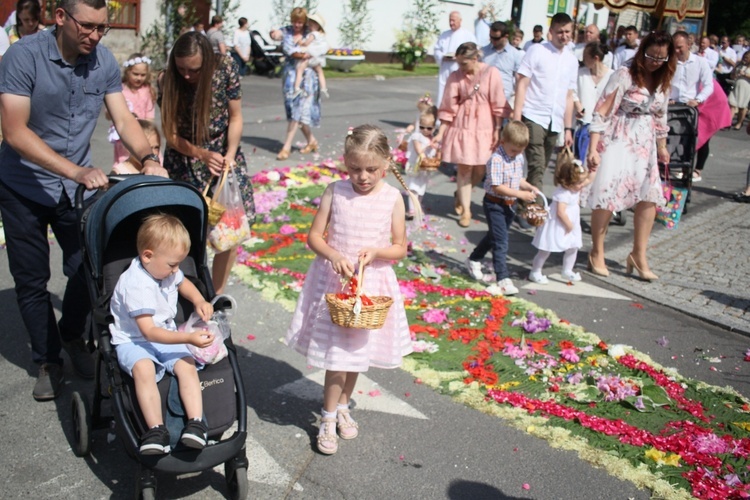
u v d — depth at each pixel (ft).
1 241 22.71
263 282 21.31
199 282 13.28
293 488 12.62
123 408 11.29
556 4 111.75
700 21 59.52
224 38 65.98
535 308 20.90
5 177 14.03
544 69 27.30
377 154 12.69
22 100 13.30
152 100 25.16
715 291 23.54
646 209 23.63
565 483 13.15
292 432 14.29
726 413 15.94
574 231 22.88
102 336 12.03
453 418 15.08
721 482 13.28
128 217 12.82
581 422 14.94
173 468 10.95
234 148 17.26
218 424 11.43
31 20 25.40
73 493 12.14
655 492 12.94
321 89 37.22
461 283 22.45
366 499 12.44
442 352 17.83
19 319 18.17
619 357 18.04
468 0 98.37
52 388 14.78
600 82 32.42
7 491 12.07
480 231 28.22
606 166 23.31
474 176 28.58
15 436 13.57
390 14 92.68
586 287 23.35
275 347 17.78
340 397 14.21
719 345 19.71
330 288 13.42
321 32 36.40
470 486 12.92
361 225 13.30
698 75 35.94
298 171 33.86
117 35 60.70
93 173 12.69
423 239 26.63
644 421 15.38
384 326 13.50
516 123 21.15
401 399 15.71
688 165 32.17
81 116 14.21
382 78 79.92
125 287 11.68
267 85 65.36
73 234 14.82
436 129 35.40
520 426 14.84
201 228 13.35
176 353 11.69
